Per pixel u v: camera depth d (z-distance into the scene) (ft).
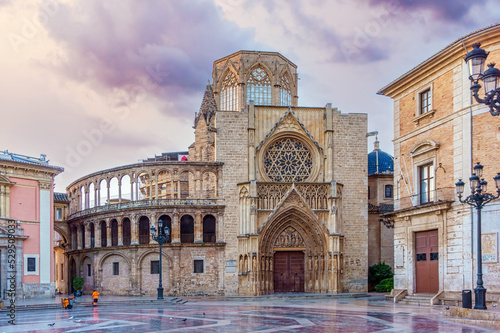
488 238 125.80
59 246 270.46
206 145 245.24
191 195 243.40
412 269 151.43
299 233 209.87
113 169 223.30
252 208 202.49
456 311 105.70
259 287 199.62
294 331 88.94
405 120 161.79
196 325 99.76
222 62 267.39
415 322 98.94
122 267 214.69
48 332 91.66
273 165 214.28
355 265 210.38
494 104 77.56
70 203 256.93
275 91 254.88
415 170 155.02
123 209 214.07
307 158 216.33
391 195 246.68
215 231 209.97
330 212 206.49
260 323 102.06
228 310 135.44
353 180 214.48
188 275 204.33
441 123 144.77
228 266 204.74
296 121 215.51
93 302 159.43
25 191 188.55
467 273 131.03
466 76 135.64
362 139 217.15
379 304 147.64
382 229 234.17
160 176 272.31
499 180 100.78
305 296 188.75
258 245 201.67
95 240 224.33
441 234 140.05
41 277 188.96
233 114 213.25
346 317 110.83
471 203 109.50
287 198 205.77
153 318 114.62
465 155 134.62
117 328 96.22
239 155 211.61
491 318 94.99
